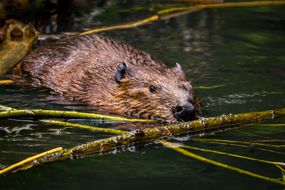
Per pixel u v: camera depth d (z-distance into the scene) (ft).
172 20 58.90
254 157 29.78
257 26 57.21
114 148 30.78
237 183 26.45
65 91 41.16
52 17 57.52
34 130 33.83
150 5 64.08
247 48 50.85
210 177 27.14
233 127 34.32
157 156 29.86
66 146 31.30
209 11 62.69
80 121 35.73
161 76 38.22
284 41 52.75
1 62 45.42
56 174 27.37
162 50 49.67
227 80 43.37
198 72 44.93
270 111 35.50
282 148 31.07
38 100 39.50
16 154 29.96
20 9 56.08
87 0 63.98
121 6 63.26
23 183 26.30
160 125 35.53
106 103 39.01
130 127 34.96
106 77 40.37
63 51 43.86
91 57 42.24
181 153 30.30
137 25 56.54
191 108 35.53
